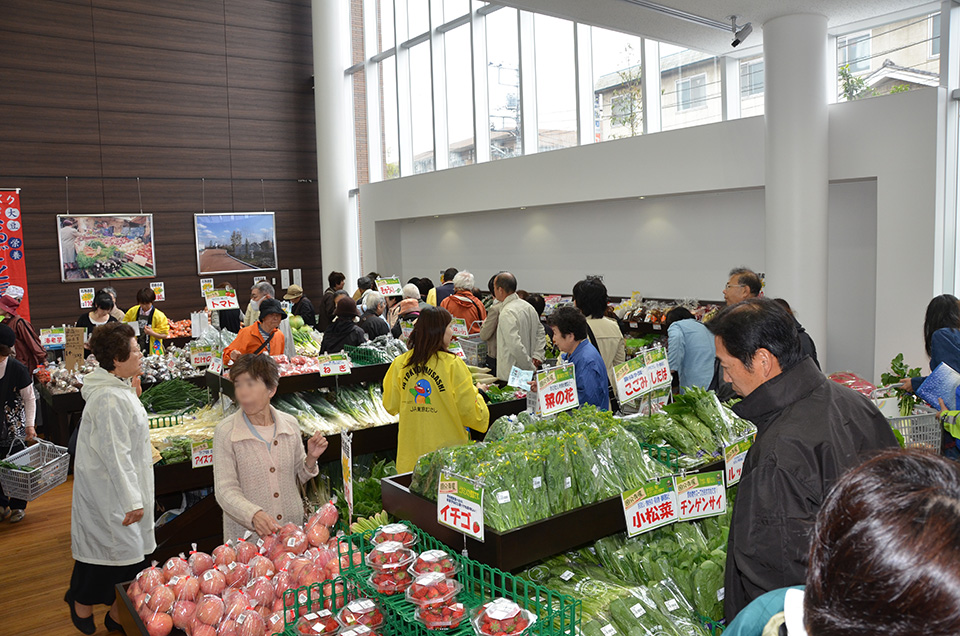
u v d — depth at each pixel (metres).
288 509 2.94
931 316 3.97
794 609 0.81
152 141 11.16
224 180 11.93
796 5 5.57
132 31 10.91
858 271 6.52
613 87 8.90
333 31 12.36
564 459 2.21
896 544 0.55
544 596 2.12
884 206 5.72
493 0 5.89
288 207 12.62
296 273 12.70
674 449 2.72
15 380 5.06
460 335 6.11
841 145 5.95
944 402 3.45
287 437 2.96
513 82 10.28
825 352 5.98
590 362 3.45
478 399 3.43
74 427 6.57
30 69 10.07
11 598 4.17
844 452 1.61
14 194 9.98
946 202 5.62
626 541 2.38
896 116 5.59
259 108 12.26
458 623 1.81
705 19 5.99
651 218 8.34
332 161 12.56
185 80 11.46
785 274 5.95
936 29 5.90
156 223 11.22
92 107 10.59
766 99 6.01
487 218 10.84
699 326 4.08
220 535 4.04
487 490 2.05
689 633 2.03
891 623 0.54
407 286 7.48
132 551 3.24
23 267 10.09
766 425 1.76
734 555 1.67
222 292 8.88
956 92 5.55
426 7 11.95
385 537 2.19
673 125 8.30
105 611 3.95
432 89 11.82
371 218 12.53
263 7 12.21
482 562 2.06
